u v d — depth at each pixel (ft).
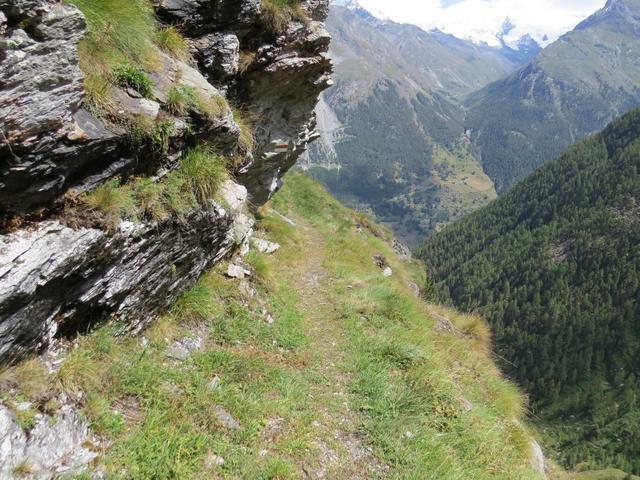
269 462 19.43
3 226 15.24
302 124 46.88
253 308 32.09
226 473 18.21
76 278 17.26
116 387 18.90
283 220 61.82
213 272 31.35
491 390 37.42
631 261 545.44
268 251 45.73
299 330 32.53
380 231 114.01
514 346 508.94
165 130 21.48
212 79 33.01
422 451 23.76
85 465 15.14
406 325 40.34
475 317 53.78
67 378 16.88
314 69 42.34
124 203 19.11
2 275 13.91
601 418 407.85
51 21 14.96
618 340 477.77
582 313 519.60
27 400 15.20
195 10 30.17
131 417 18.34
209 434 19.52
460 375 36.06
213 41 31.63
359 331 35.47
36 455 14.07
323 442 22.26
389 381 29.40
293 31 37.91
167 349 23.49
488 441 27.40
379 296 43.62
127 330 21.84
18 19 13.97
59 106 15.62
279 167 49.98
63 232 16.46
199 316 27.61
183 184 23.89
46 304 16.29
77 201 17.60
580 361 463.01
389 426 24.81
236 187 30.42
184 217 23.30
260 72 37.45
